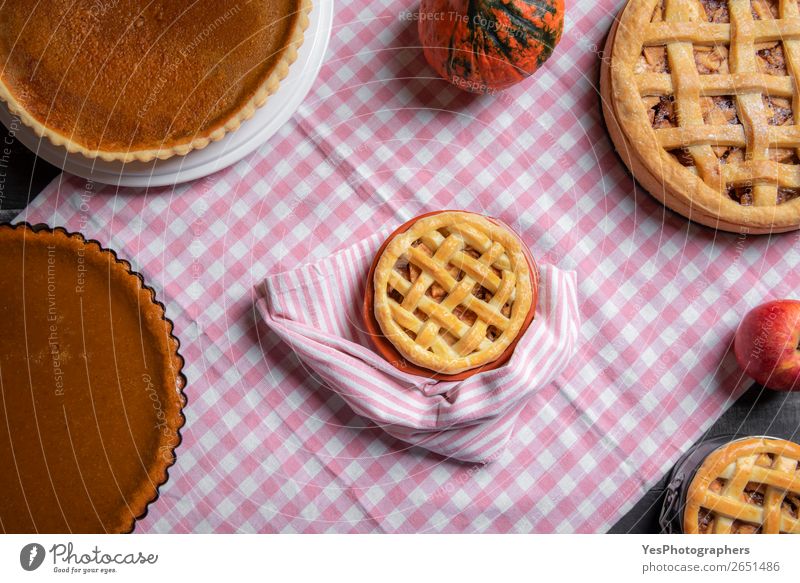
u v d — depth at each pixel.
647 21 0.99
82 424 1.00
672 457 1.03
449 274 0.98
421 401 1.01
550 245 1.04
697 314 1.04
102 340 1.00
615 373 1.04
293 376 1.04
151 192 1.04
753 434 1.03
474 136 1.05
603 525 1.03
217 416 1.04
